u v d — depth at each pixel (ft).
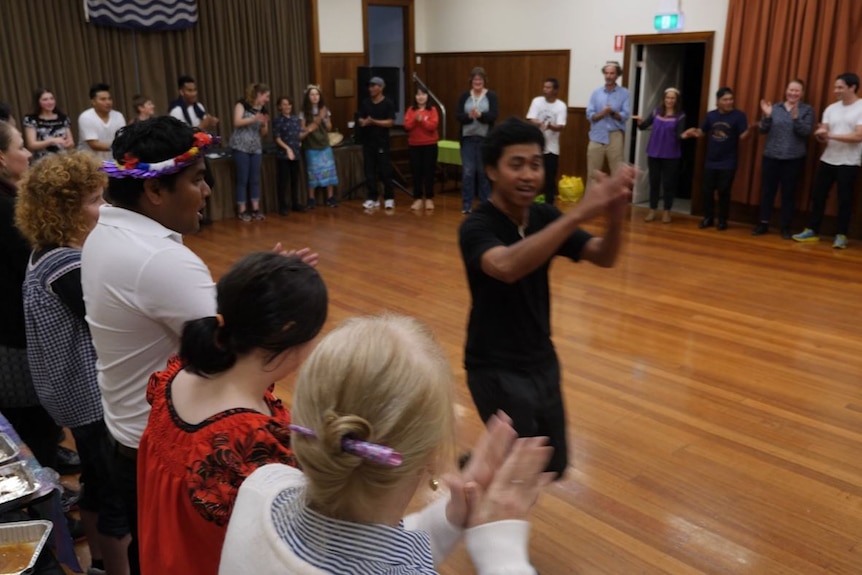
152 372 4.61
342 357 2.43
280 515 2.59
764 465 9.18
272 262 3.46
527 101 29.25
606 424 10.25
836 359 12.36
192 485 3.21
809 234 20.90
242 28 25.94
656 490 8.67
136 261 4.37
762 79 22.03
